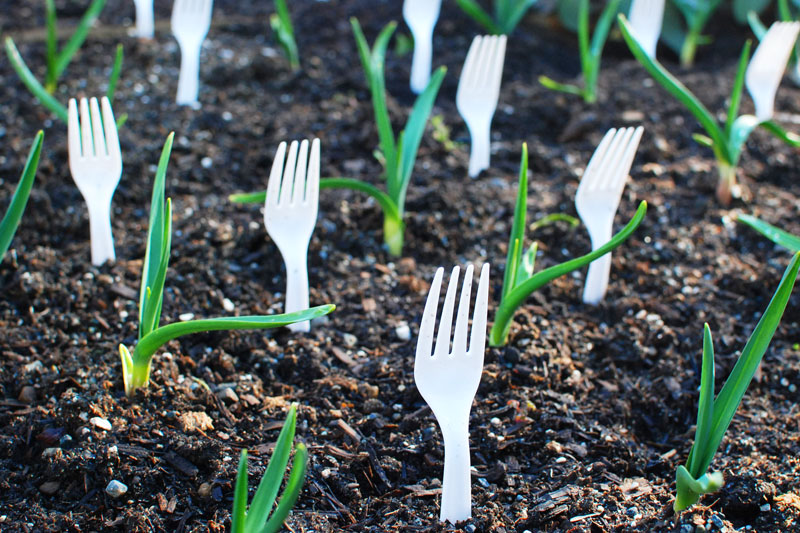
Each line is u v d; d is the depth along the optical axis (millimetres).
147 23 1148
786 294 662
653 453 750
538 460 734
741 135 924
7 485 702
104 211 829
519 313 825
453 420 668
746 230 925
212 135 1005
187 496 703
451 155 1007
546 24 1242
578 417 760
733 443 750
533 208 941
